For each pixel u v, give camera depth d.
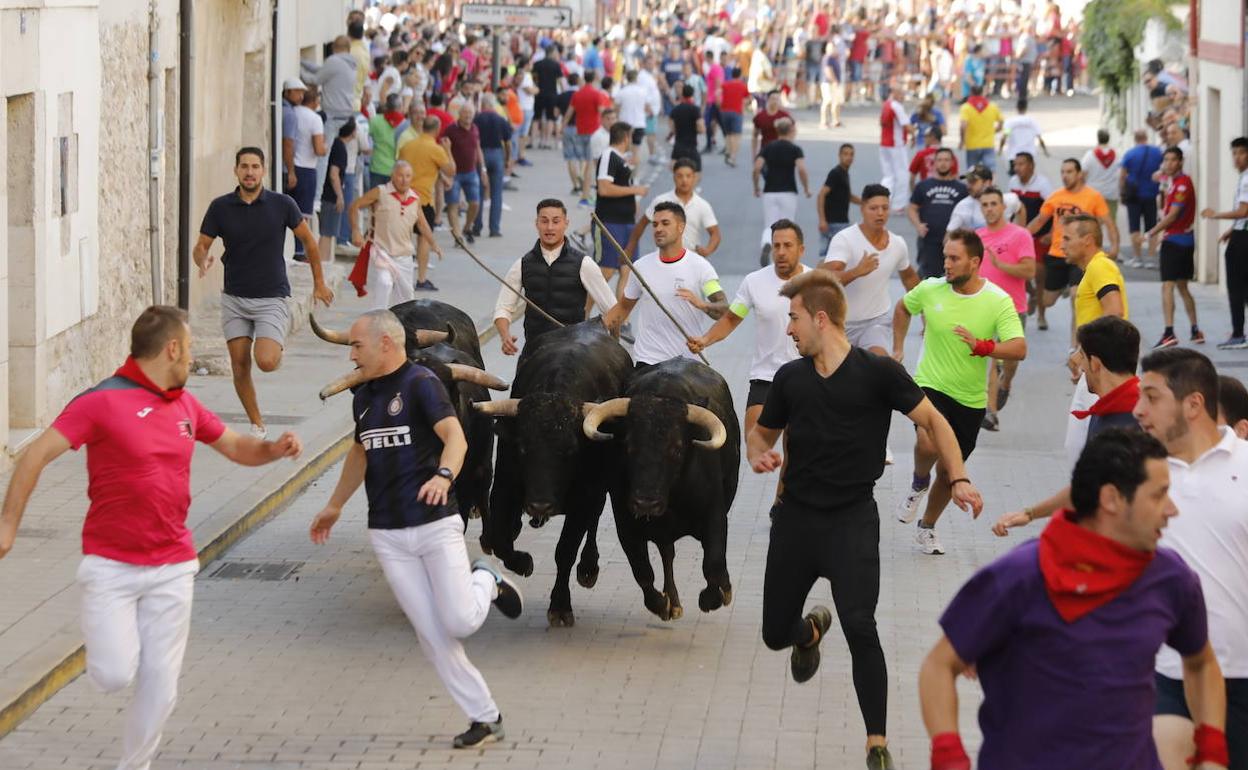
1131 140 39.31
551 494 9.77
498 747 8.58
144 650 7.66
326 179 25.33
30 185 14.15
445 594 8.35
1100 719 5.50
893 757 8.48
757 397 12.09
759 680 9.68
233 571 11.73
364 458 8.57
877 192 13.59
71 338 15.40
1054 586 5.51
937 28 59.62
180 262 19.34
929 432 8.14
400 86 32.06
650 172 40.31
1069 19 61.84
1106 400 8.33
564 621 10.61
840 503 8.20
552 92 44.59
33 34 14.02
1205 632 5.74
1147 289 25.77
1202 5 27.64
